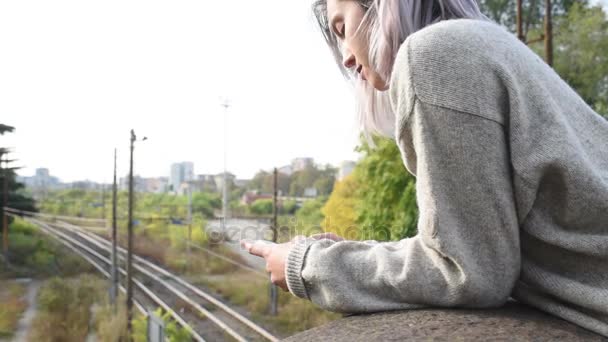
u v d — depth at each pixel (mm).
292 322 15148
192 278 23406
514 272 833
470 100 774
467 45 794
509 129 786
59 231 43719
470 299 837
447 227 791
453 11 956
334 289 916
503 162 789
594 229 788
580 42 11320
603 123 882
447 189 794
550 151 758
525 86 804
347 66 1121
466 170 781
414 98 806
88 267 30516
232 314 16750
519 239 833
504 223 791
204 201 42656
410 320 855
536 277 863
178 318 17297
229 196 46656
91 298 23922
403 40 923
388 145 9117
